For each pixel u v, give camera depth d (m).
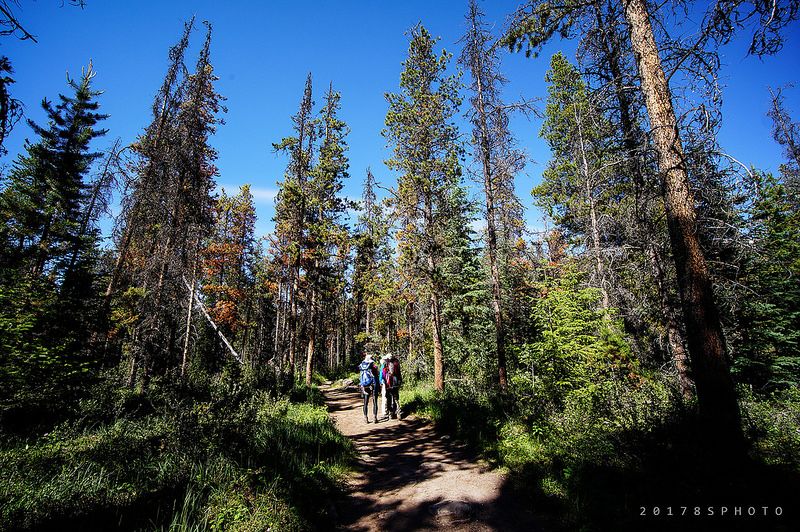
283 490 5.02
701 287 5.57
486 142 14.13
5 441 6.80
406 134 16.50
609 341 9.30
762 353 10.91
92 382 10.54
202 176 16.53
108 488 4.63
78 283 12.08
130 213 15.62
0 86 4.20
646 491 4.50
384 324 27.28
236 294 29.08
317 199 20.97
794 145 20.05
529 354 10.54
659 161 6.30
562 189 18.64
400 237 16.31
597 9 7.67
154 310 14.05
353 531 4.75
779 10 5.09
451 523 4.78
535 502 5.18
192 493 4.57
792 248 10.60
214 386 9.62
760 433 6.29
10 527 3.67
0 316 9.17
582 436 6.42
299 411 11.29
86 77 20.56
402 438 9.51
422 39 16.66
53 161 19.31
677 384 8.95
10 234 16.34
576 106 14.82
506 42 8.05
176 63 17.22
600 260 12.01
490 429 8.55
